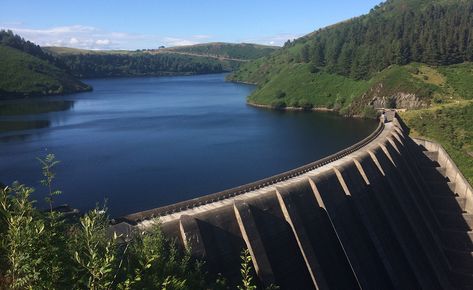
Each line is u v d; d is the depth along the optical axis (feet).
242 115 586.86
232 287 106.83
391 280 144.87
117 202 243.81
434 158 278.05
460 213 226.79
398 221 179.83
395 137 255.50
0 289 45.09
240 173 301.02
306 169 166.91
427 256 176.76
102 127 480.23
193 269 98.53
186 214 111.55
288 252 124.47
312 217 136.67
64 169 306.14
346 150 199.72
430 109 338.54
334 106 635.25
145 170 306.35
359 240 148.46
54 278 44.21
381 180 187.01
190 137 426.10
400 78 555.28
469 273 185.57
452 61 564.71
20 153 348.79
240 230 115.34
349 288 135.23
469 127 303.48
